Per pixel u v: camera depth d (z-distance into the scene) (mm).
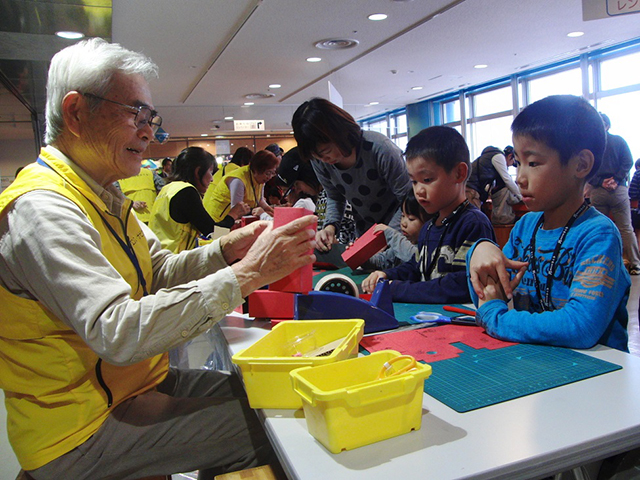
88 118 1022
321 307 1207
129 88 1033
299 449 686
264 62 6652
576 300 1005
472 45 6391
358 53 6477
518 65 7863
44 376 966
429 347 1062
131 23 4750
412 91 9883
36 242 854
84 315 828
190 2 4305
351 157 2168
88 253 868
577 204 1124
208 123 10984
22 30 3689
